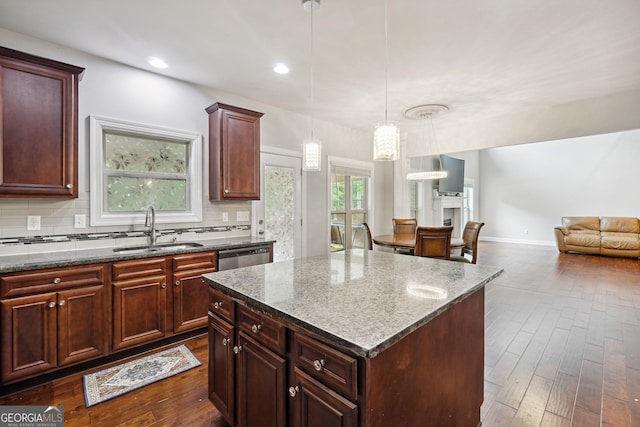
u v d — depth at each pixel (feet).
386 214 18.67
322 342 3.42
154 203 9.66
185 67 9.20
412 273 5.57
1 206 7.23
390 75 9.87
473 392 5.19
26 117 6.81
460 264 6.40
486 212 31.48
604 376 6.88
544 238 28.02
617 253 21.07
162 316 8.04
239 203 11.51
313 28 7.25
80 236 8.30
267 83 10.43
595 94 11.57
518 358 7.72
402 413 3.54
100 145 8.56
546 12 6.64
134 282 7.59
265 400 4.24
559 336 8.96
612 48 8.20
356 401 3.09
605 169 24.97
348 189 16.71
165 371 7.11
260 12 6.63
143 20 6.91
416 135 17.17
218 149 10.11
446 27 7.23
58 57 7.96
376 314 3.57
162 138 9.77
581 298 12.48
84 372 7.03
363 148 17.13
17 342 6.17
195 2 6.29
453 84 10.58
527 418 5.59
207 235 10.66
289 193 13.33
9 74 6.61
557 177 27.25
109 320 7.26
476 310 5.25
